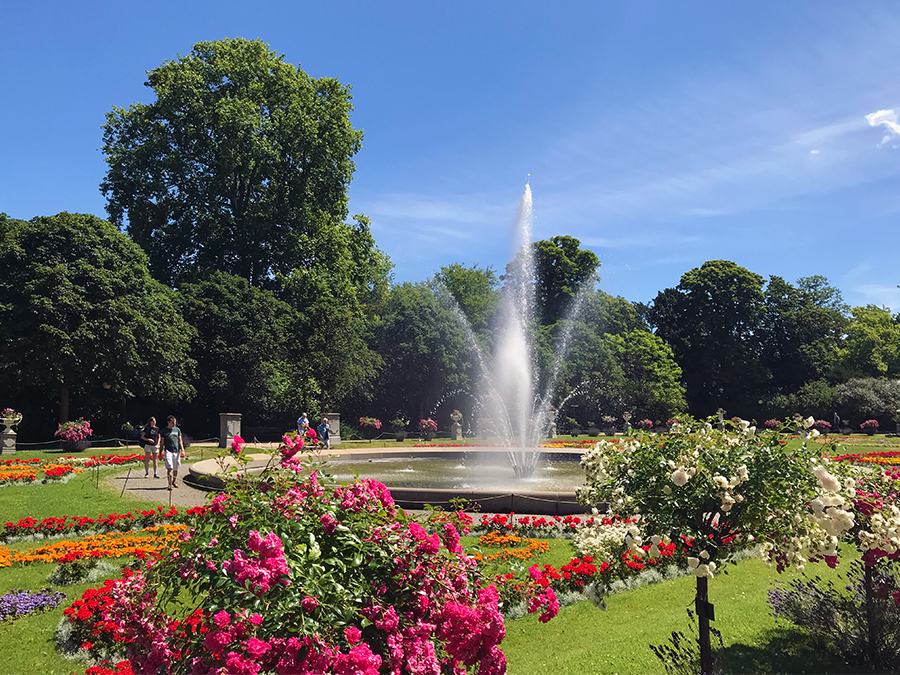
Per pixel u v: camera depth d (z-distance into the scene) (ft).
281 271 125.08
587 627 19.88
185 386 99.25
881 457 70.49
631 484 15.05
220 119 107.65
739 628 18.85
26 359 82.58
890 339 168.66
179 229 117.08
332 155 122.42
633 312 169.27
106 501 41.63
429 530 11.76
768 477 13.75
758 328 181.78
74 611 18.71
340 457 69.10
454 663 11.10
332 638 9.11
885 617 16.25
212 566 10.03
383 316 146.41
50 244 89.30
